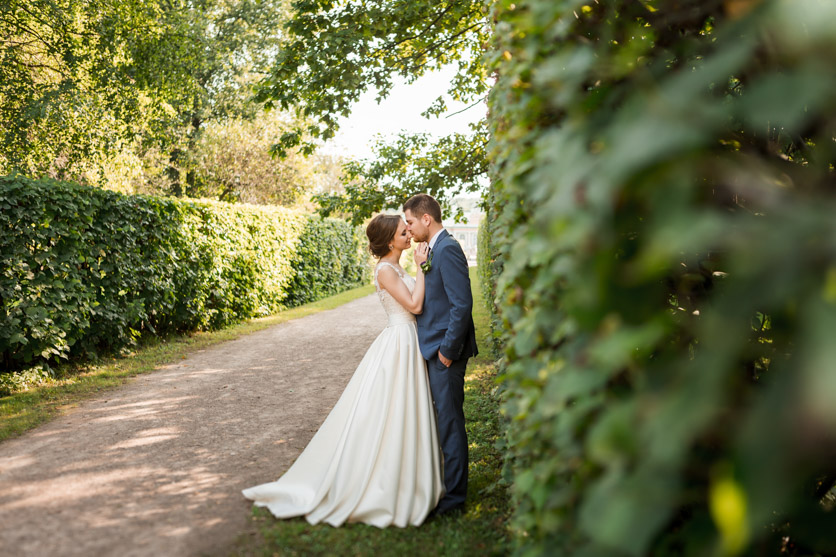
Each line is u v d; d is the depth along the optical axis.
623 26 1.59
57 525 2.96
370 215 8.68
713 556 0.74
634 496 0.68
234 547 2.73
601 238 0.77
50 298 6.34
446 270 3.35
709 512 0.78
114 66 12.72
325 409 5.36
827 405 0.50
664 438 0.61
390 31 7.59
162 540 2.79
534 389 1.54
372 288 21.83
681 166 0.65
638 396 0.73
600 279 0.76
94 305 6.91
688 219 0.62
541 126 1.63
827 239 0.57
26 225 6.26
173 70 13.62
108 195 7.49
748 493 0.59
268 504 3.21
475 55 8.75
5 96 12.49
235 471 3.77
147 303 8.34
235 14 21.56
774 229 0.59
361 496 3.08
